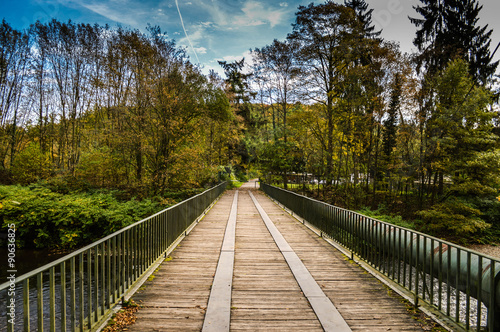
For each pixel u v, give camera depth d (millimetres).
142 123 14266
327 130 21891
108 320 3195
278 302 3799
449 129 14617
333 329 3105
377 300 3885
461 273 4242
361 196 19141
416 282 3723
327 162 21203
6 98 27141
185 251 6324
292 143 25797
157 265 5141
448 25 20125
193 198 9570
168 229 6410
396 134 19031
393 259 4469
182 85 15453
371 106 18328
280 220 10773
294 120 22938
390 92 17453
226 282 4453
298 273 4953
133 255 4312
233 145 36500
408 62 17359
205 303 3715
